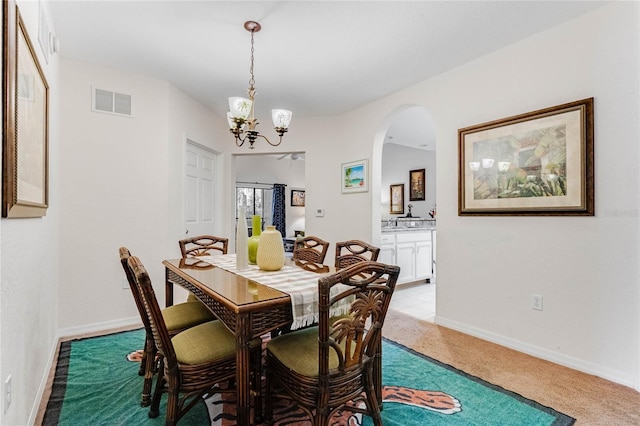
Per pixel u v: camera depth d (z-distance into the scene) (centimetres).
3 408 117
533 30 234
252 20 221
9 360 125
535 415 169
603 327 208
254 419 162
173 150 327
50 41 212
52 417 164
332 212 420
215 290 153
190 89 339
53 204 241
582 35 216
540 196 234
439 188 307
